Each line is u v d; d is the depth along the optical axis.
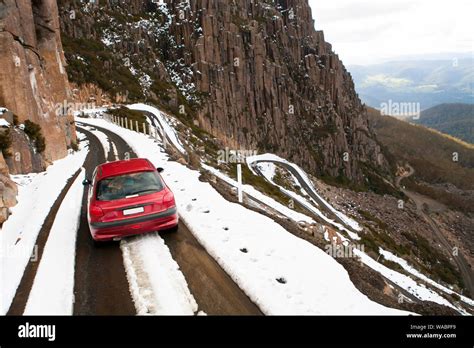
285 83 165.62
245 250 7.10
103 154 22.08
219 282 5.93
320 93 187.38
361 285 6.80
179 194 11.46
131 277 6.16
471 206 193.75
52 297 5.71
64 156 21.56
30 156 15.92
